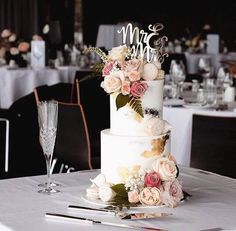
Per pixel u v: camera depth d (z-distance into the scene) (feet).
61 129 12.21
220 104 12.68
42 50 22.95
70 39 41.01
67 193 5.95
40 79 22.18
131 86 5.59
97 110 14.29
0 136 19.31
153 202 5.40
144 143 5.59
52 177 6.70
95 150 12.44
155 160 5.58
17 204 5.54
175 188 5.54
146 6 40.88
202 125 10.23
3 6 40.19
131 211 5.31
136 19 41.01
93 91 14.32
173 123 12.10
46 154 6.33
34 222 4.98
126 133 5.72
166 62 25.12
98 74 6.15
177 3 40.52
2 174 16.11
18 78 21.81
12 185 6.29
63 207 5.44
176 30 40.68
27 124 19.45
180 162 12.05
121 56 5.75
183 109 11.96
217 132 10.10
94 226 4.88
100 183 5.65
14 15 40.50
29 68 22.77
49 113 6.28
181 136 11.99
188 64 29.48
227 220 5.08
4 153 18.11
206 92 13.50
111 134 5.77
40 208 5.40
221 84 16.90
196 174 6.97
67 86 14.96
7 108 21.83
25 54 23.45
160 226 4.89
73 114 11.85
